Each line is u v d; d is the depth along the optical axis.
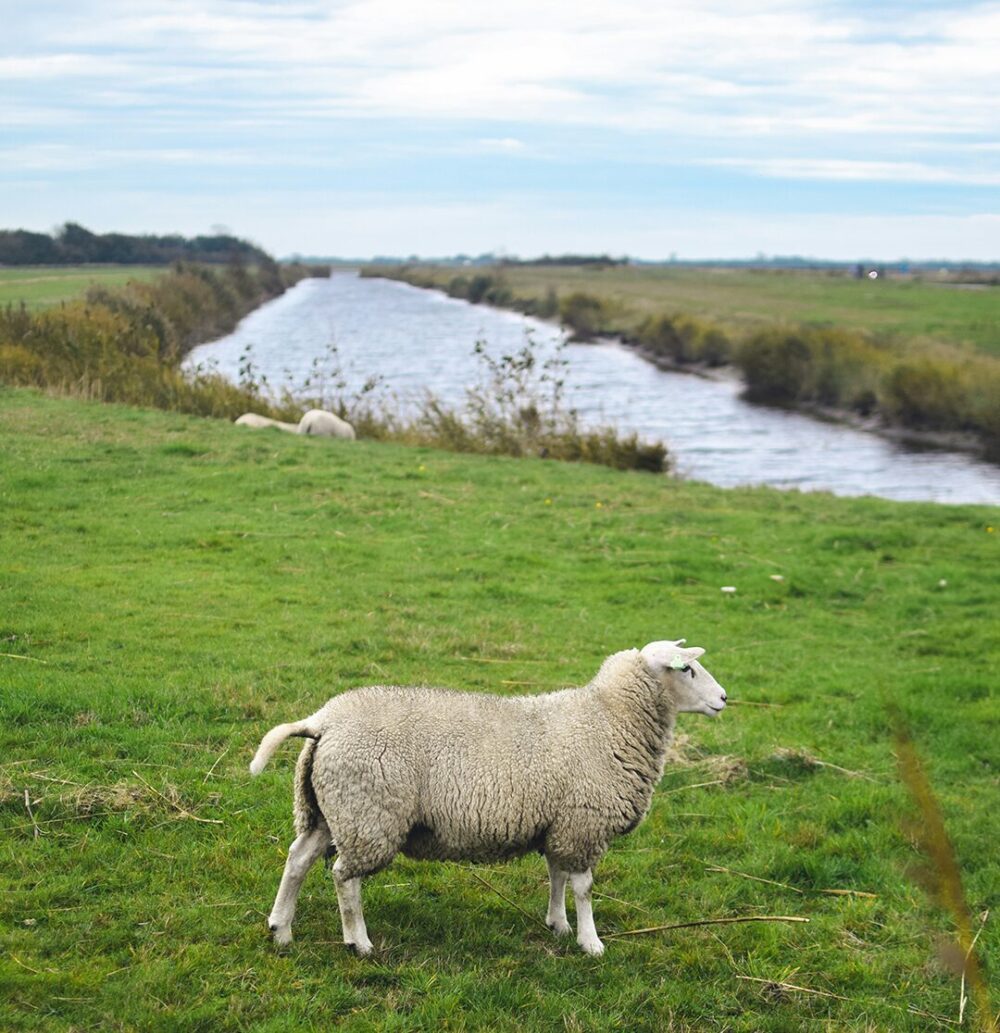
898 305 73.00
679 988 5.47
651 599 12.56
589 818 5.66
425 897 6.14
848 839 7.22
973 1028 5.27
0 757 6.86
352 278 199.75
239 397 23.28
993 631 12.16
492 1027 4.96
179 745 7.43
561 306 78.50
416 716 5.52
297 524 14.22
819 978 5.69
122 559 11.96
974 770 8.72
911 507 19.00
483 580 12.68
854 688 10.25
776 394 43.38
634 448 22.66
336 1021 4.91
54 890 5.56
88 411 19.92
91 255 92.56
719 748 8.59
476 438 22.88
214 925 5.48
